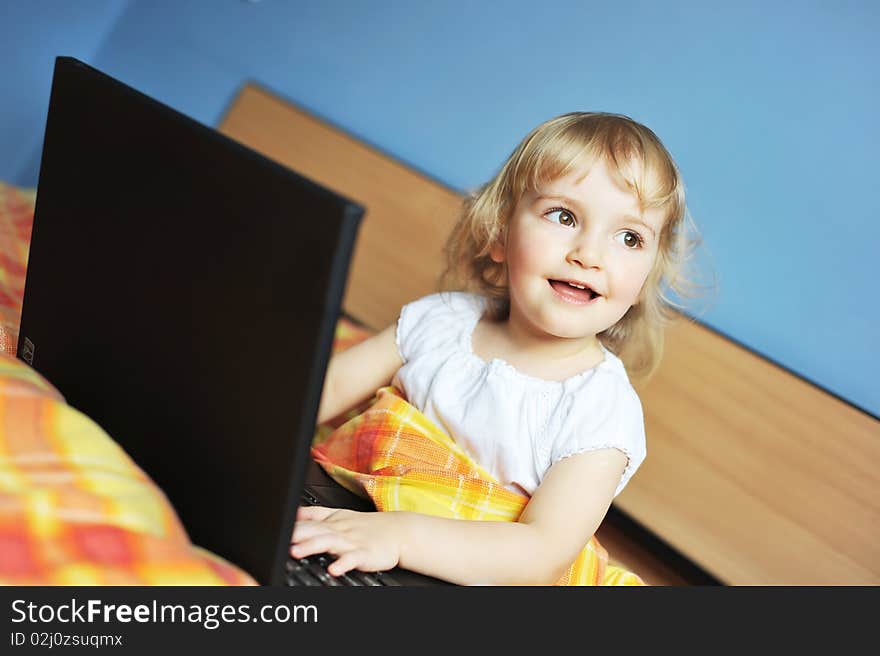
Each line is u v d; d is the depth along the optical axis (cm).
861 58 188
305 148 271
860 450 170
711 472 180
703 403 185
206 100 307
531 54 242
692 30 213
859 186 186
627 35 224
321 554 93
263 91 293
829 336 187
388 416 118
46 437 77
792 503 172
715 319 200
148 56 324
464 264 134
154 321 83
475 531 100
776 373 182
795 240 193
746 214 199
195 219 79
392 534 96
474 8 256
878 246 183
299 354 70
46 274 98
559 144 112
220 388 77
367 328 217
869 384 181
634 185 109
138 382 85
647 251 113
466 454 117
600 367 116
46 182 97
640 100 219
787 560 168
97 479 74
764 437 178
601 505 109
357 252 247
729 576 171
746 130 202
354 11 283
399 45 271
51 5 315
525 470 113
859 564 163
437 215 237
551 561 103
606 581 124
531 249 112
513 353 120
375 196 251
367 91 276
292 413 71
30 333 101
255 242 73
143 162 84
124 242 87
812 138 193
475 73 253
